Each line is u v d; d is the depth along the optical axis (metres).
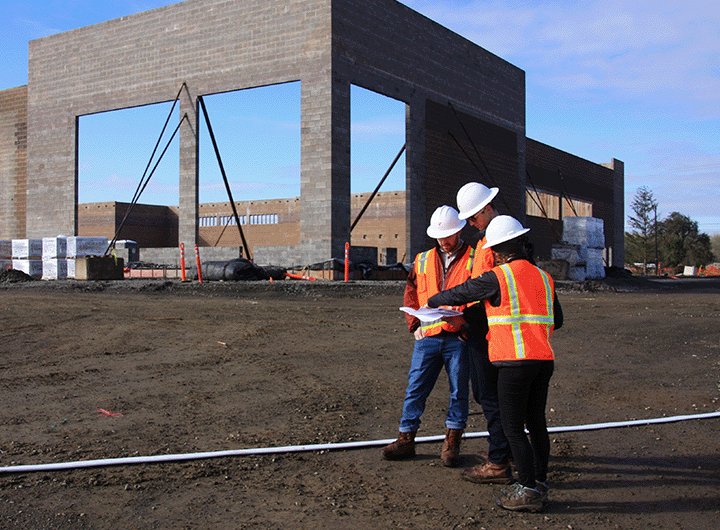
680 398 6.48
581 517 3.55
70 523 3.36
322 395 6.37
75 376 7.17
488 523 3.46
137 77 29.12
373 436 5.09
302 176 24.73
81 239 26.36
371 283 20.44
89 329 10.76
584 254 27.14
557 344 9.85
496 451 4.07
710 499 3.83
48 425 5.25
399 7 27.53
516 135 36.62
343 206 24.72
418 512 3.59
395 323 11.93
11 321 11.74
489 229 3.90
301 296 18.16
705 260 83.88
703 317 13.35
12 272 24.22
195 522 3.39
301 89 24.72
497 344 3.71
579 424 5.51
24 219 34.22
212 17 26.92
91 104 30.73
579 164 46.53
